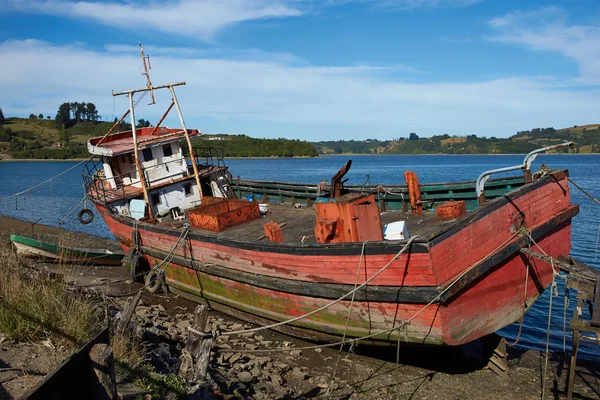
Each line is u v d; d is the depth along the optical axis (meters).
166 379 6.75
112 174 17.62
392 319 8.82
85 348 4.44
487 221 8.96
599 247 21.86
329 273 9.35
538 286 10.45
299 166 115.81
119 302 12.86
